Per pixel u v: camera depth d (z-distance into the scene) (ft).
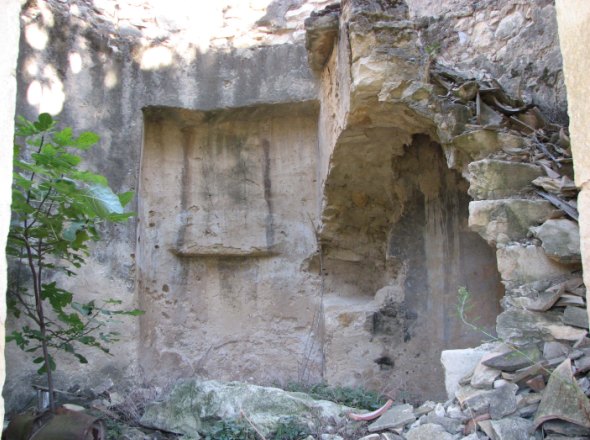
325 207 18.26
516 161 12.66
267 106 19.19
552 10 15.48
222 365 19.63
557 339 10.07
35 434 11.10
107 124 17.99
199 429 12.10
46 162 11.14
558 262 10.96
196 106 19.11
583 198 6.16
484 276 15.69
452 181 16.33
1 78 5.95
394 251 17.31
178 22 19.71
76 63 17.58
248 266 20.44
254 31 19.98
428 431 9.60
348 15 14.33
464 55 17.74
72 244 12.48
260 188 20.26
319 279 19.83
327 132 17.58
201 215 20.08
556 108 14.83
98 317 16.80
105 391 16.14
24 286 15.56
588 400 8.66
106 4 18.79
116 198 11.47
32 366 15.44
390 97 13.71
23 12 16.63
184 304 19.93
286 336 19.74
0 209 5.83
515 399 9.42
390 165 16.76
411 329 16.94
